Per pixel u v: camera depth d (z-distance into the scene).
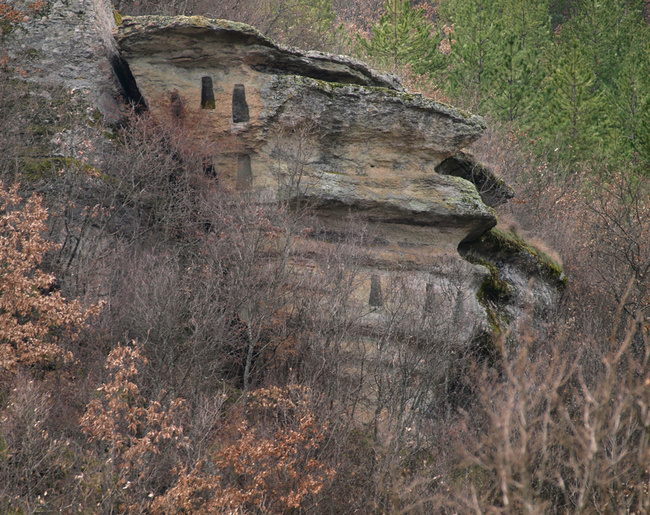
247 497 9.41
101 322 11.17
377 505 10.21
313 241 13.98
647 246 18.69
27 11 14.59
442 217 15.02
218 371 12.10
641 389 6.60
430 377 13.12
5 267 10.31
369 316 13.87
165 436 9.25
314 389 11.80
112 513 9.06
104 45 14.66
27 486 9.03
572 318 16.56
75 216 12.88
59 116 13.80
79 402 10.33
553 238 20.16
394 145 14.91
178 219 13.65
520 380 6.64
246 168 14.49
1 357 9.77
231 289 12.10
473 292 15.28
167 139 14.05
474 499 7.46
